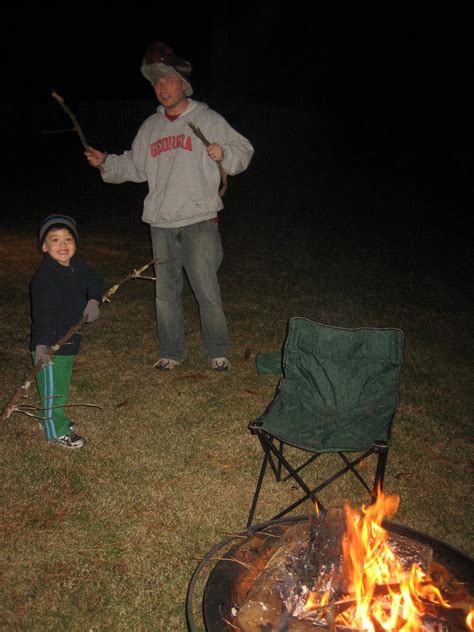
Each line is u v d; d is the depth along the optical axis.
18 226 9.70
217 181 4.70
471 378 5.32
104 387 4.78
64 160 16.22
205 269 4.85
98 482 3.67
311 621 2.33
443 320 6.71
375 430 3.31
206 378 5.00
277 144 17.94
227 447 4.09
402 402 4.83
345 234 10.52
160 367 5.11
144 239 9.30
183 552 3.19
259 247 9.34
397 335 3.71
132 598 2.89
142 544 3.22
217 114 4.59
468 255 9.77
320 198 13.29
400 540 2.72
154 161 4.70
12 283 6.95
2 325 5.79
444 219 12.23
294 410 3.47
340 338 3.75
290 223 11.05
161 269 4.89
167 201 4.67
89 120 18.47
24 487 3.58
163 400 4.64
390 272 8.47
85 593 2.91
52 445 3.96
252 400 4.71
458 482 3.86
